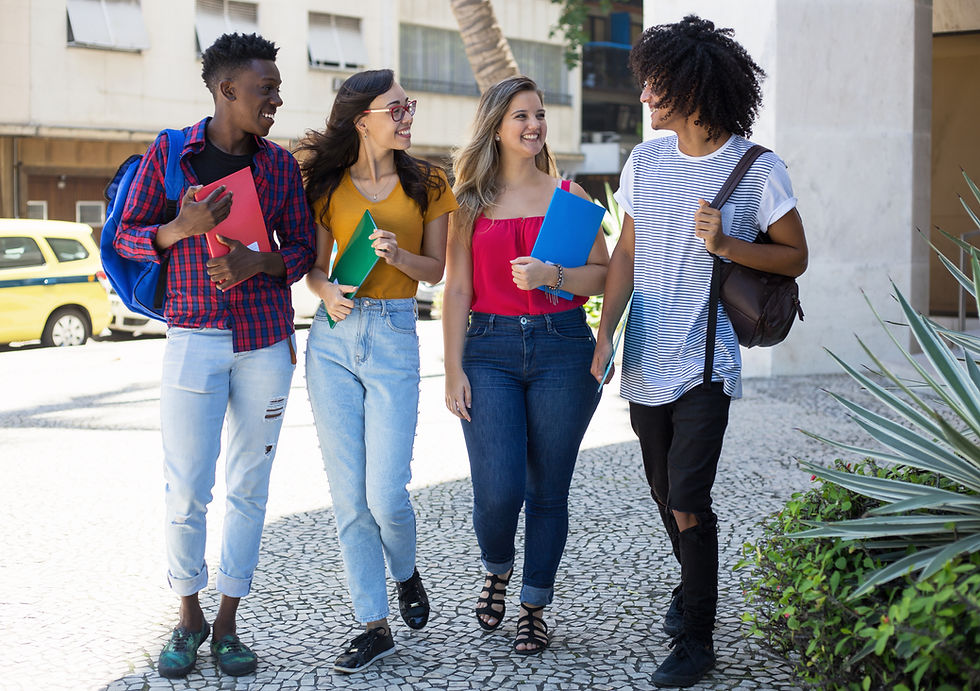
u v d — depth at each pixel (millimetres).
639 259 3424
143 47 23609
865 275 9664
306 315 16938
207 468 3387
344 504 3494
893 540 2902
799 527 3117
